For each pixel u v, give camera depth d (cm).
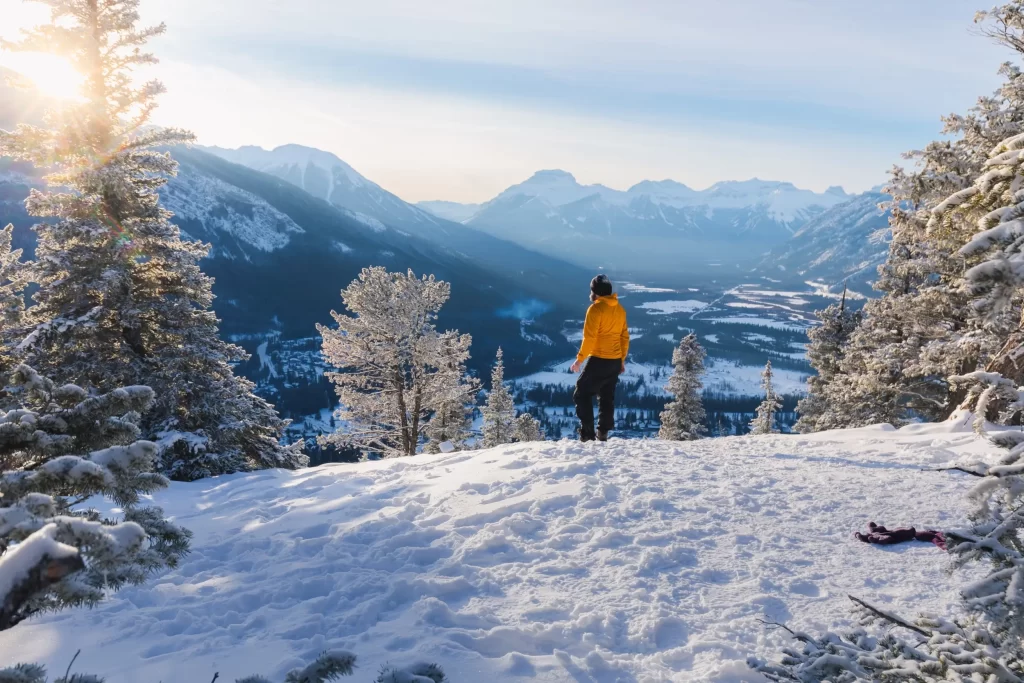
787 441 842
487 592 412
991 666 203
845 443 808
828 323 3167
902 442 785
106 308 1313
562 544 477
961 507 509
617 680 307
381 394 2400
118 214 1372
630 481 612
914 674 216
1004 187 205
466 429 2728
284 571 460
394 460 892
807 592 387
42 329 1245
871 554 433
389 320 2269
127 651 349
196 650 345
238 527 597
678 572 420
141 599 421
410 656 325
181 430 1339
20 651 349
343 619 378
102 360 1323
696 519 507
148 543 242
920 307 1748
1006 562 190
